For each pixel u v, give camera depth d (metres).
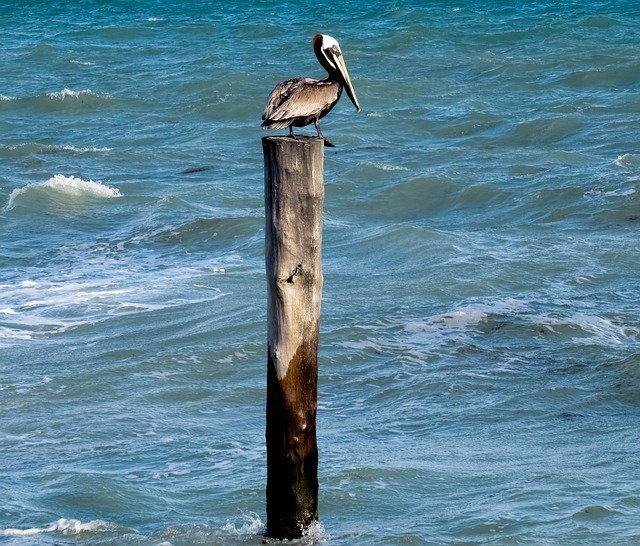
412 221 25.47
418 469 12.05
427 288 19.38
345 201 26.92
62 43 56.38
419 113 37.47
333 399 14.85
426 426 13.70
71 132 37.84
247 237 23.48
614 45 49.69
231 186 28.73
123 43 56.31
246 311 18.34
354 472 11.91
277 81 44.38
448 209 26.36
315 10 64.88
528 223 24.28
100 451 13.02
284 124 8.80
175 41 56.22
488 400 14.48
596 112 36.38
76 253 23.06
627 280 19.70
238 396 14.99
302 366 9.18
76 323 18.22
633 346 16.52
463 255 21.33
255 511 11.10
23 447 13.27
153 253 22.86
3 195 28.52
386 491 11.47
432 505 11.13
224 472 12.20
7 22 65.25
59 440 13.46
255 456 12.70
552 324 17.41
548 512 10.74
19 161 32.97
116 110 40.97
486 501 11.12
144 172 31.33
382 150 32.69
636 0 63.50
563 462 12.23
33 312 18.88
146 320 18.19
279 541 9.72
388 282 19.88
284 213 8.77
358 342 16.80
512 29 54.62
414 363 15.95
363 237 23.03
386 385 15.20
